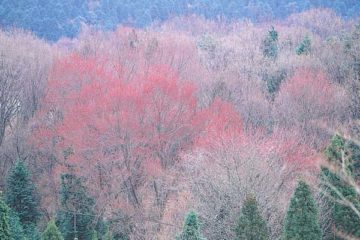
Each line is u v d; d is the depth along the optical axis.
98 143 88.31
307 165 68.62
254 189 63.41
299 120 99.25
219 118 87.06
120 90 91.94
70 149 94.50
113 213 85.69
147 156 87.69
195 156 74.62
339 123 86.00
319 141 86.12
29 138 104.12
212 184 65.81
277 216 62.31
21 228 74.88
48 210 94.69
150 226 79.19
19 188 84.56
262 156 67.19
